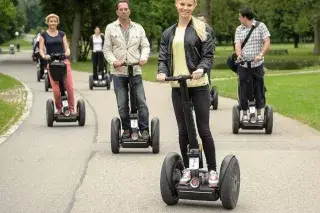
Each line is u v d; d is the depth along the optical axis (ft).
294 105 64.80
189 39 24.75
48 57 49.65
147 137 38.04
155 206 25.86
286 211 25.05
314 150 38.75
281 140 42.88
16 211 25.30
